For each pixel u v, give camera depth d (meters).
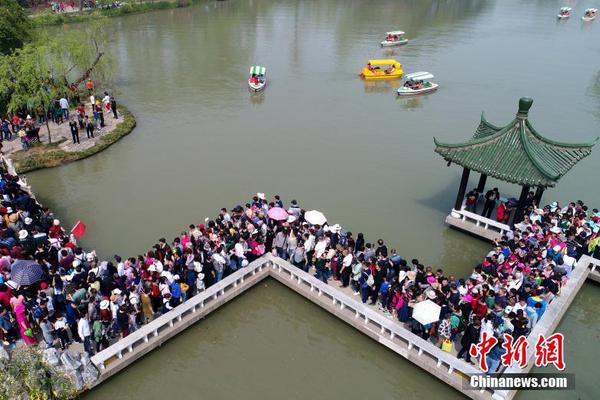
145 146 40.16
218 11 101.38
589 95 54.78
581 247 24.34
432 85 56.03
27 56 37.31
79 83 48.81
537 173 23.94
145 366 19.91
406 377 19.80
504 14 105.81
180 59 66.25
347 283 22.53
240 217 24.94
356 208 31.91
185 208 31.38
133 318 19.16
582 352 21.28
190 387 19.23
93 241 27.83
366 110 50.12
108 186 33.84
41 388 14.06
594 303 24.59
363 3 115.88
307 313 22.92
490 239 27.56
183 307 20.52
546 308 20.81
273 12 102.06
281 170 36.72
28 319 18.88
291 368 20.25
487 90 56.50
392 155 39.81
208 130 43.88
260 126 45.16
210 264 21.73
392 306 20.59
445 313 19.16
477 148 26.00
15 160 35.62
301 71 63.00
